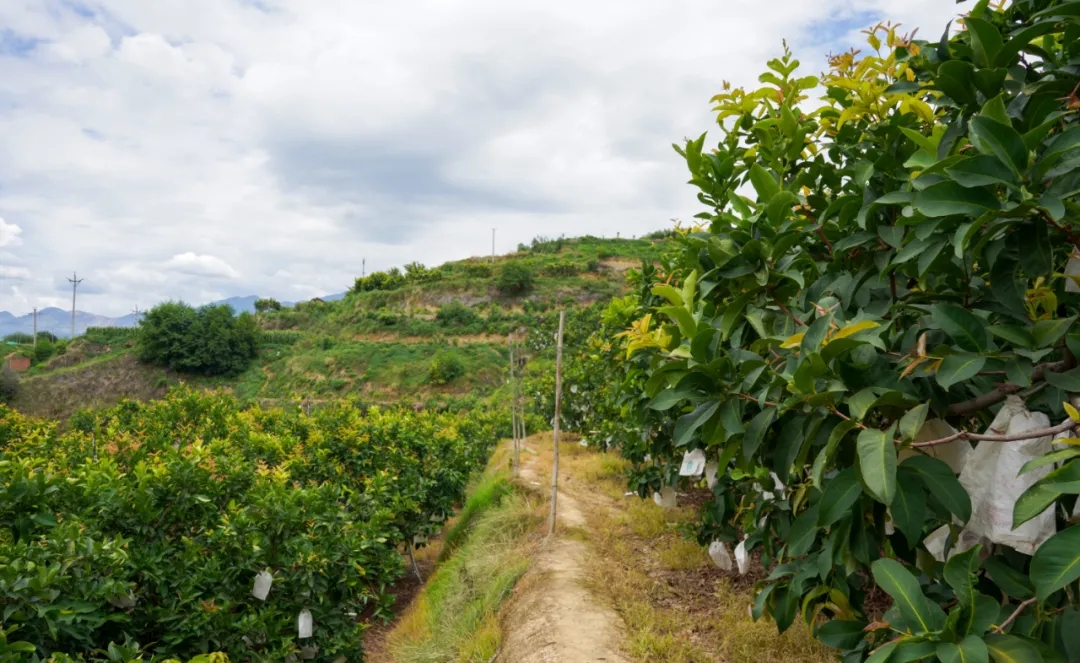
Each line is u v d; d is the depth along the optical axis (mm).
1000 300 1871
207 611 5000
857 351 2006
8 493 4645
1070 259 2006
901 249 2088
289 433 12289
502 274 65875
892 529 2410
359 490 11109
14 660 3156
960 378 1725
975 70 1902
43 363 59750
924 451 1972
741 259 2320
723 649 4414
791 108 3127
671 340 2531
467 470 14148
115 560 4234
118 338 65250
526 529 8070
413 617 7754
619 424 10336
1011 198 1535
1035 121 1913
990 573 1789
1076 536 1315
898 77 2637
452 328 60844
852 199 2426
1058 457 1387
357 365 54656
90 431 17953
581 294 64562
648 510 7828
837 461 2086
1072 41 2002
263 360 59844
